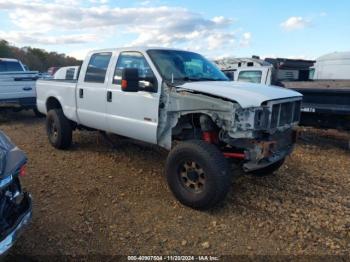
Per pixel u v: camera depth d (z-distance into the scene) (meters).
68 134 6.66
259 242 3.57
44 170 5.61
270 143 4.06
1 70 12.34
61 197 4.55
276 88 4.75
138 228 3.81
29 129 9.29
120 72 5.36
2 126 9.76
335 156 6.89
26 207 2.97
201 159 4.01
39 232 3.65
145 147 6.94
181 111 4.40
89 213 4.12
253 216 4.12
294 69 11.56
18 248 3.35
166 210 4.24
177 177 4.34
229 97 3.91
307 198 4.66
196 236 3.68
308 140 8.22
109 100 5.46
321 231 3.79
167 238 3.62
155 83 4.73
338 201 4.58
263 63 10.89
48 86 7.02
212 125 4.33
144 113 4.88
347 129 7.14
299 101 4.75
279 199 4.61
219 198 4.01
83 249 3.38
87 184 5.02
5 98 9.77
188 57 5.38
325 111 7.07
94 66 5.93
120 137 6.74
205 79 5.04
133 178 5.29
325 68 11.08
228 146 4.47
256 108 3.94
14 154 2.93
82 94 6.07
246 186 5.06
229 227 3.87
